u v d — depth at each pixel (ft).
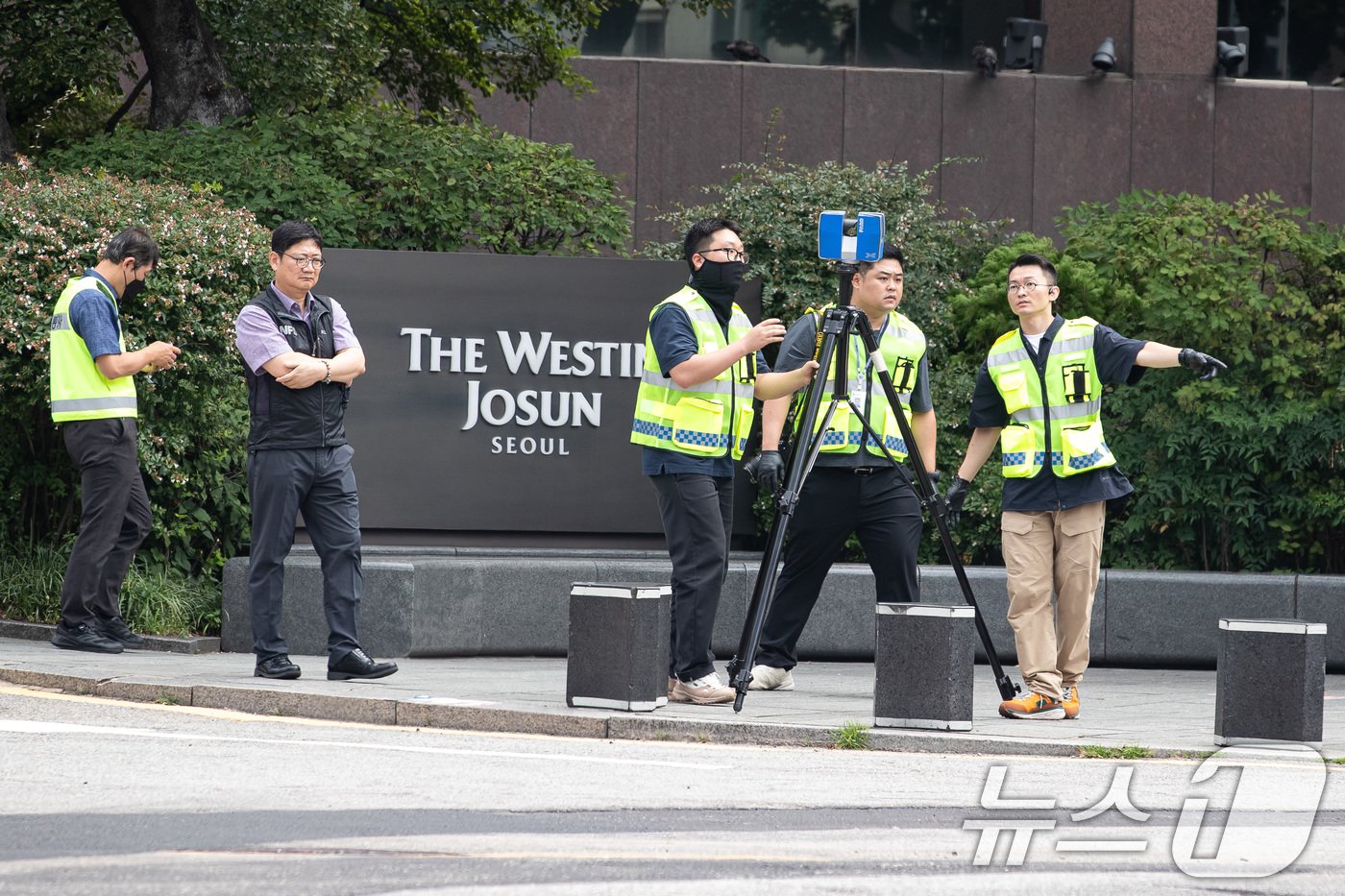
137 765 39.86
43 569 67.51
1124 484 51.62
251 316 53.98
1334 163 134.62
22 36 101.96
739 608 69.82
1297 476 75.46
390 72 119.14
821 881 29.68
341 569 55.01
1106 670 70.33
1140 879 30.78
